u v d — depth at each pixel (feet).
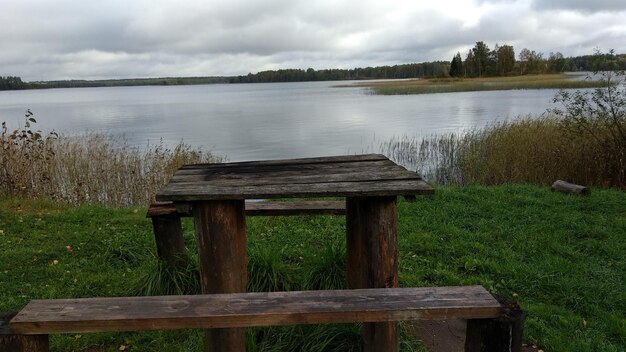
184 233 18.45
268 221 19.93
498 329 7.06
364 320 7.01
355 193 8.18
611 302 13.02
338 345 10.19
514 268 15.12
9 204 23.03
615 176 27.53
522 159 31.04
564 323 11.87
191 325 6.91
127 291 13.10
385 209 8.69
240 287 9.07
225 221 8.64
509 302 7.36
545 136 33.17
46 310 7.08
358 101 168.14
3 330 6.79
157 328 6.90
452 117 95.09
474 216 20.66
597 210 21.24
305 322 7.00
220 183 9.20
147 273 13.14
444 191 24.27
